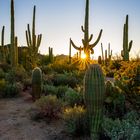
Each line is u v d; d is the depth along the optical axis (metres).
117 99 6.61
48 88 11.15
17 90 11.28
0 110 8.62
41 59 26.78
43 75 14.30
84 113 6.11
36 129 6.62
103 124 5.51
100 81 5.44
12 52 17.25
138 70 7.00
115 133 5.09
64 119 6.40
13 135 6.27
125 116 6.15
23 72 15.68
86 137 5.80
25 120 7.38
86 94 5.52
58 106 7.52
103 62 30.58
